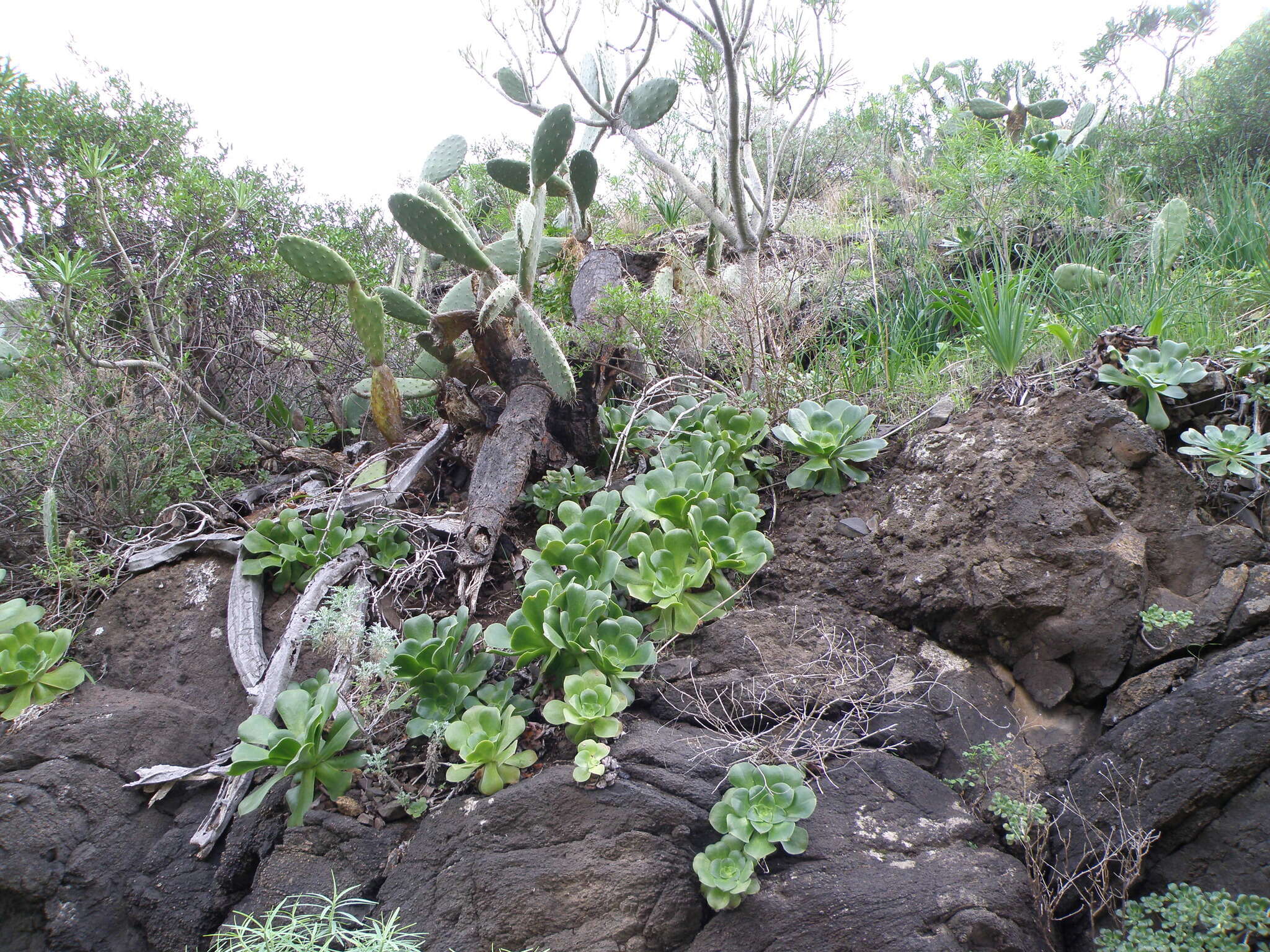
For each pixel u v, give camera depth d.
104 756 2.70
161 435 3.83
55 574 3.27
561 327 3.70
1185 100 6.98
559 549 2.87
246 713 2.94
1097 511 2.70
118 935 2.47
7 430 3.58
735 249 4.38
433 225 3.41
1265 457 2.56
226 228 4.29
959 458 3.02
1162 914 2.06
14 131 4.11
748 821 2.12
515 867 2.23
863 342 4.53
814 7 4.16
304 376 4.83
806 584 2.99
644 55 4.35
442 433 3.91
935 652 2.75
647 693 2.62
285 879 2.36
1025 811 2.26
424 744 2.64
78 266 3.41
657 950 2.16
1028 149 5.53
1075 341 3.65
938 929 2.00
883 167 7.64
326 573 3.15
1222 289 3.82
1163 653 2.42
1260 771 2.09
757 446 3.55
